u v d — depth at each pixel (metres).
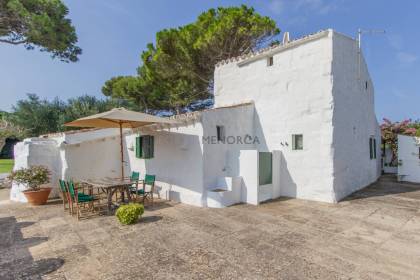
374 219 6.54
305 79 9.14
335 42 8.79
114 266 4.13
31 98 25.00
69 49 15.84
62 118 23.36
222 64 12.09
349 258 4.33
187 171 8.75
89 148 10.69
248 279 3.66
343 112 9.21
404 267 4.00
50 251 4.79
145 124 9.64
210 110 8.66
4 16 13.18
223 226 6.14
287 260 4.27
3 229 6.16
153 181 8.70
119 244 5.07
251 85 10.83
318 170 8.77
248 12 14.56
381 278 3.67
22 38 14.66
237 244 5.00
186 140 8.80
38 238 5.50
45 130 23.67
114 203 8.57
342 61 9.27
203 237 5.41
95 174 10.83
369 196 9.24
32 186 8.95
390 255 4.45
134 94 21.86
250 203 8.46
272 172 9.35
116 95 23.36
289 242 5.08
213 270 3.94
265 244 4.99
